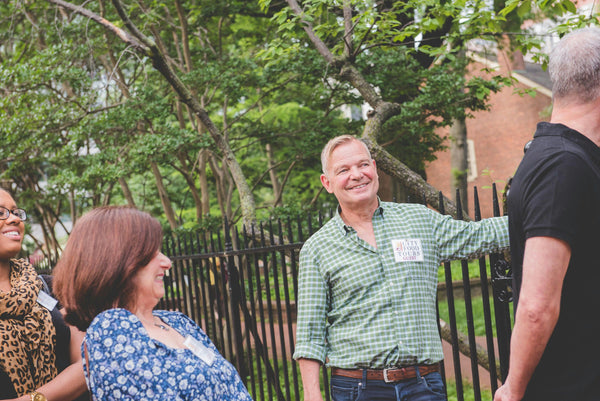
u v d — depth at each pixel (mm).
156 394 1468
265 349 3828
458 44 7125
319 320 2457
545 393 1628
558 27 4078
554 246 1525
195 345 1643
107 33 8258
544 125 1665
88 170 7734
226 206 10203
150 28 8508
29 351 2066
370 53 7590
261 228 3795
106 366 1473
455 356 2768
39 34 9375
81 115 7562
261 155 14719
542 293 1539
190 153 8055
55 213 11672
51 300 2219
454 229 2480
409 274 2391
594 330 1568
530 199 1590
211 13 8797
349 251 2438
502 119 19781
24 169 9320
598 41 1623
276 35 9375
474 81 6531
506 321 2547
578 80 1619
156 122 7844
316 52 7535
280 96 9750
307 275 2479
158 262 1668
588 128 1634
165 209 9789
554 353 1609
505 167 19750
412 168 8797
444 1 4754
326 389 3303
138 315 1629
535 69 20547
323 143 8539
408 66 7590
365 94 4852
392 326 2352
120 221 1633
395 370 2334
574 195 1530
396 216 2500
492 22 4625
